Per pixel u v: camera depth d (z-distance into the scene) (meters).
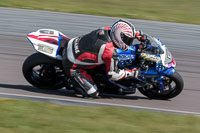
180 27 37.03
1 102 17.67
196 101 20.91
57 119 15.86
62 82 20.47
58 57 19.17
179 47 31.25
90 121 15.90
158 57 18.88
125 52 19.06
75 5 44.12
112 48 17.59
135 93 21.91
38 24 34.62
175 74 19.28
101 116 16.66
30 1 43.84
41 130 14.64
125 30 17.31
